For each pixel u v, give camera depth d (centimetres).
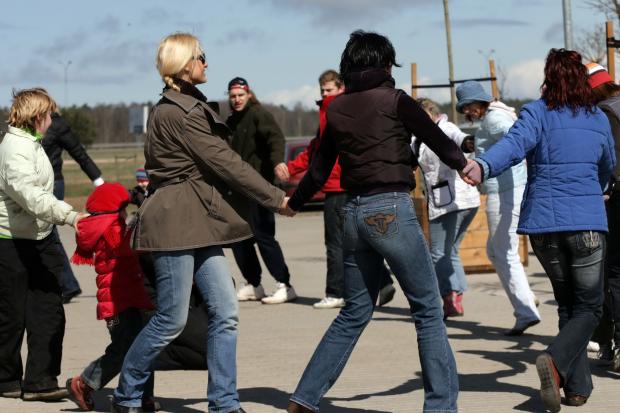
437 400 552
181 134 559
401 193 548
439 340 552
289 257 1650
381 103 549
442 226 952
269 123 1077
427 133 547
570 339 603
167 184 568
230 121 1091
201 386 696
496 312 1011
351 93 559
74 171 5616
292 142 2752
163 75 577
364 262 563
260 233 1116
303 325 961
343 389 675
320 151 576
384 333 905
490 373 723
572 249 612
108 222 615
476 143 873
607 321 731
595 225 606
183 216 561
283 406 631
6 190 638
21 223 657
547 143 612
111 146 10200
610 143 624
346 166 556
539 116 612
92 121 9406
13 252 660
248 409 623
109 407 641
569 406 621
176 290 566
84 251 623
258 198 567
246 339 888
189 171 565
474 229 1332
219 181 572
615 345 708
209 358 573
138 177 1102
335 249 1070
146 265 658
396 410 614
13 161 636
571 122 612
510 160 592
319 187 578
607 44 1083
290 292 1129
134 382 581
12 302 663
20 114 644
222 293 571
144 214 566
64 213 625
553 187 611
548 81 623
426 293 551
